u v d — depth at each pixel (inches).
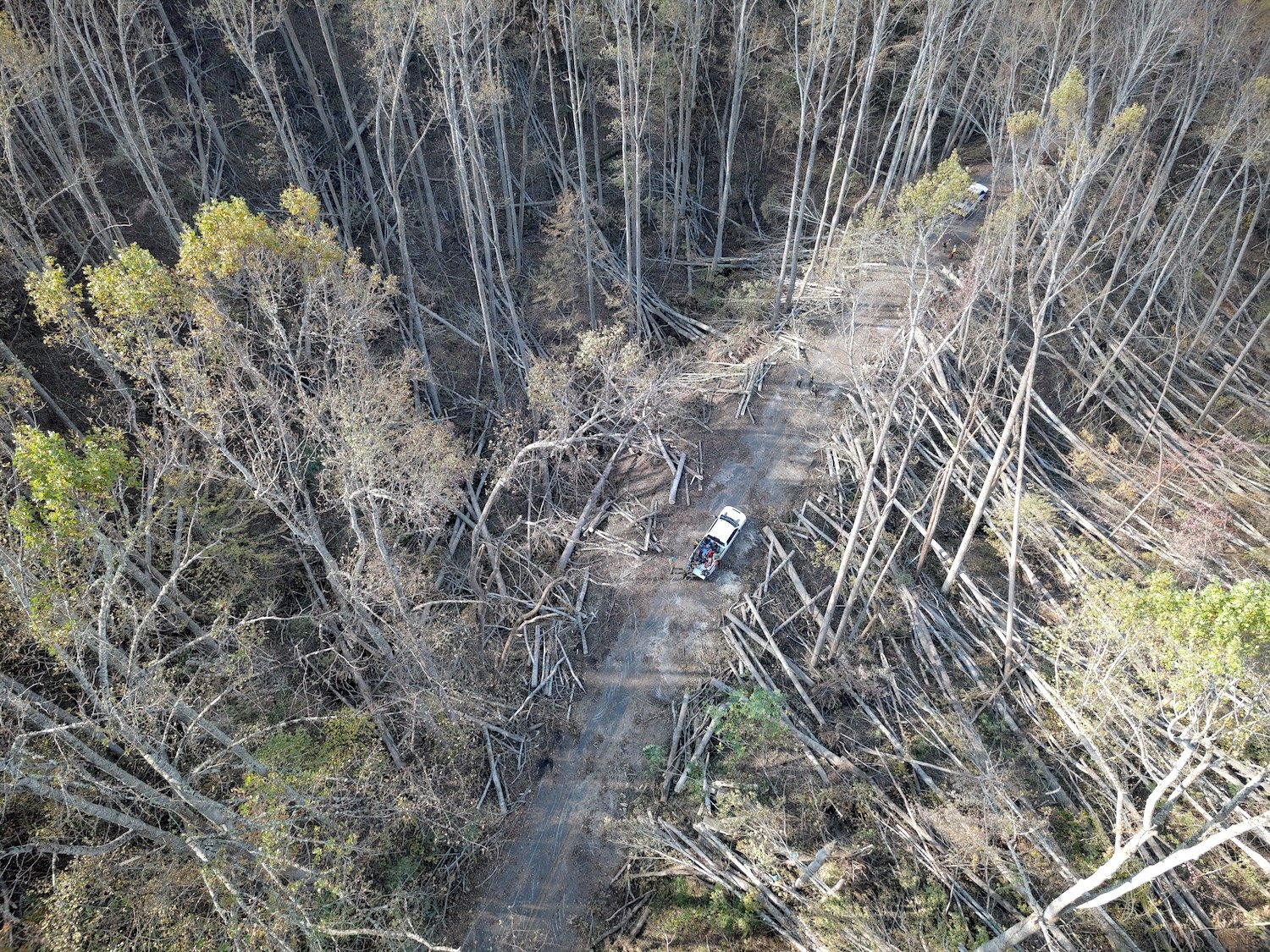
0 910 823.7
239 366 901.8
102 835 906.7
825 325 1616.6
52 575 799.7
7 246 1103.0
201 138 1512.1
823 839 1003.3
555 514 1359.5
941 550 1262.3
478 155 1349.7
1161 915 931.3
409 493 1040.8
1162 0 1304.1
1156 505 1312.7
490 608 1224.2
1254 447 1417.3
